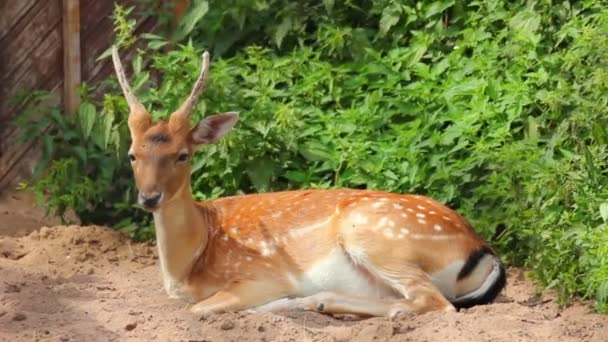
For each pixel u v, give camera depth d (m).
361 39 15.07
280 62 14.66
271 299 11.20
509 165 12.85
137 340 10.27
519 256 12.73
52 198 14.16
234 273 11.22
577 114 12.78
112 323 10.66
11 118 15.41
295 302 11.04
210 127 11.22
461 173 13.23
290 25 15.23
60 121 14.59
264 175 13.75
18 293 11.56
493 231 12.76
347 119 14.06
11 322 10.67
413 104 14.21
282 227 11.35
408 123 13.85
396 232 10.97
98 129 14.42
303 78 14.70
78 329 10.51
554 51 14.38
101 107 15.52
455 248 11.04
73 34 15.43
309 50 14.86
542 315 10.93
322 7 15.66
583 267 11.64
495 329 10.40
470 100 14.13
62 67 15.62
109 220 14.37
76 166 14.30
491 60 14.28
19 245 13.39
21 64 15.47
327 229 11.23
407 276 10.92
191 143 11.16
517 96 13.64
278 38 15.12
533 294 11.95
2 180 15.42
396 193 12.54
